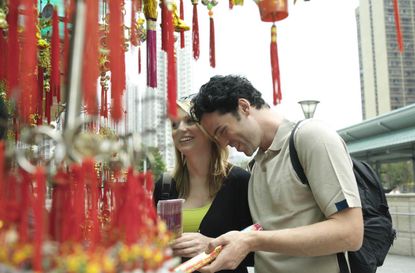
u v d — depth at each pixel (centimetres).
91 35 119
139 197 125
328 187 221
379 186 278
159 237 125
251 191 272
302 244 217
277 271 246
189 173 325
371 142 1502
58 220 121
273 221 246
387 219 266
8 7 170
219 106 249
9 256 110
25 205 116
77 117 119
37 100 260
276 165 247
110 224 139
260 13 149
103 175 181
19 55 178
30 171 118
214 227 298
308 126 235
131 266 115
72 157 121
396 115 1338
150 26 204
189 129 307
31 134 123
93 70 121
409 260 916
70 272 107
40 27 241
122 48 151
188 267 202
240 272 295
